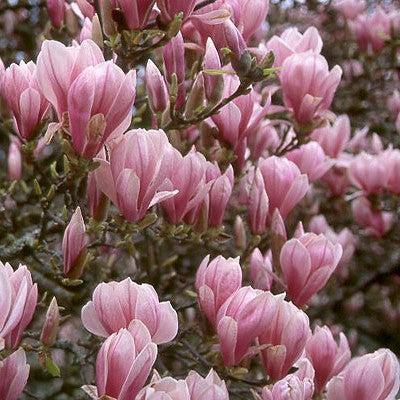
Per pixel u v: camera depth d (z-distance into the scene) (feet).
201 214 4.15
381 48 7.10
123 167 3.64
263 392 3.61
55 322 3.72
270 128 5.02
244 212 5.01
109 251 5.41
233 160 4.40
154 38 4.26
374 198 5.92
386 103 8.16
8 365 3.43
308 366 3.74
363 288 7.64
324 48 8.64
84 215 4.00
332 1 8.77
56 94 3.58
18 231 5.09
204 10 4.27
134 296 3.38
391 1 9.04
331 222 6.88
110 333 3.42
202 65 4.47
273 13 8.11
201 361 4.08
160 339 3.41
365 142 8.14
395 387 3.64
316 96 4.54
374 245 7.95
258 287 4.19
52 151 5.42
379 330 9.23
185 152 4.62
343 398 3.63
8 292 3.18
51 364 3.74
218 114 4.32
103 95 3.52
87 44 3.55
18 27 7.24
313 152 4.88
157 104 4.16
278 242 4.25
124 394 3.25
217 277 3.80
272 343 3.76
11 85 3.98
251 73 3.97
